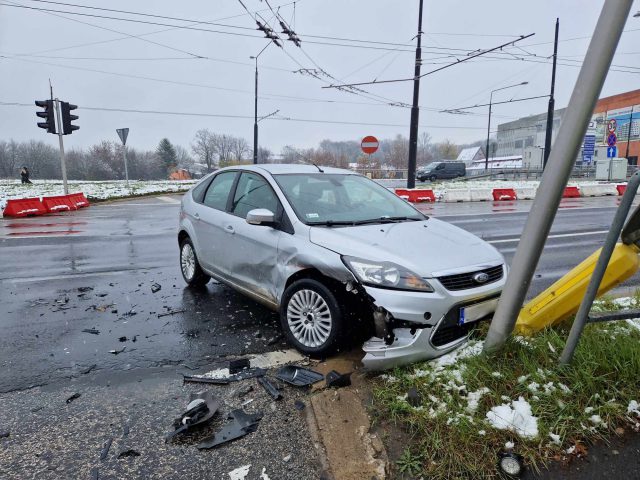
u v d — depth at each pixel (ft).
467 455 7.77
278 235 13.09
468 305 10.82
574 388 9.02
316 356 11.84
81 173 280.92
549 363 9.81
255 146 104.78
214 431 8.87
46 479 7.59
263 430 8.89
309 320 12.10
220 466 7.91
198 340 13.37
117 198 72.23
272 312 15.74
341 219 13.46
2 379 11.06
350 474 7.63
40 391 10.48
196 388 10.58
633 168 151.33
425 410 8.87
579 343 10.30
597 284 8.73
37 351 12.68
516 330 11.07
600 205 59.36
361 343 12.38
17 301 17.38
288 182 14.65
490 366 9.77
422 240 12.07
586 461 7.71
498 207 58.13
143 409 9.71
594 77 7.36
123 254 27.14
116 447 8.43
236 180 16.44
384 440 8.36
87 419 9.34
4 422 9.24
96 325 14.69
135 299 17.52
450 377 9.72
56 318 15.39
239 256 14.73
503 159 234.58
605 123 185.06
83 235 34.88
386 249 11.12
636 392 9.00
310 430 8.84
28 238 33.35
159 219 46.16
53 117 57.06
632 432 8.27
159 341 13.32
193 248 18.10
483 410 8.73
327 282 11.60
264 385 10.52
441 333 10.61
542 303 11.15
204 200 17.79
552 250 27.45
